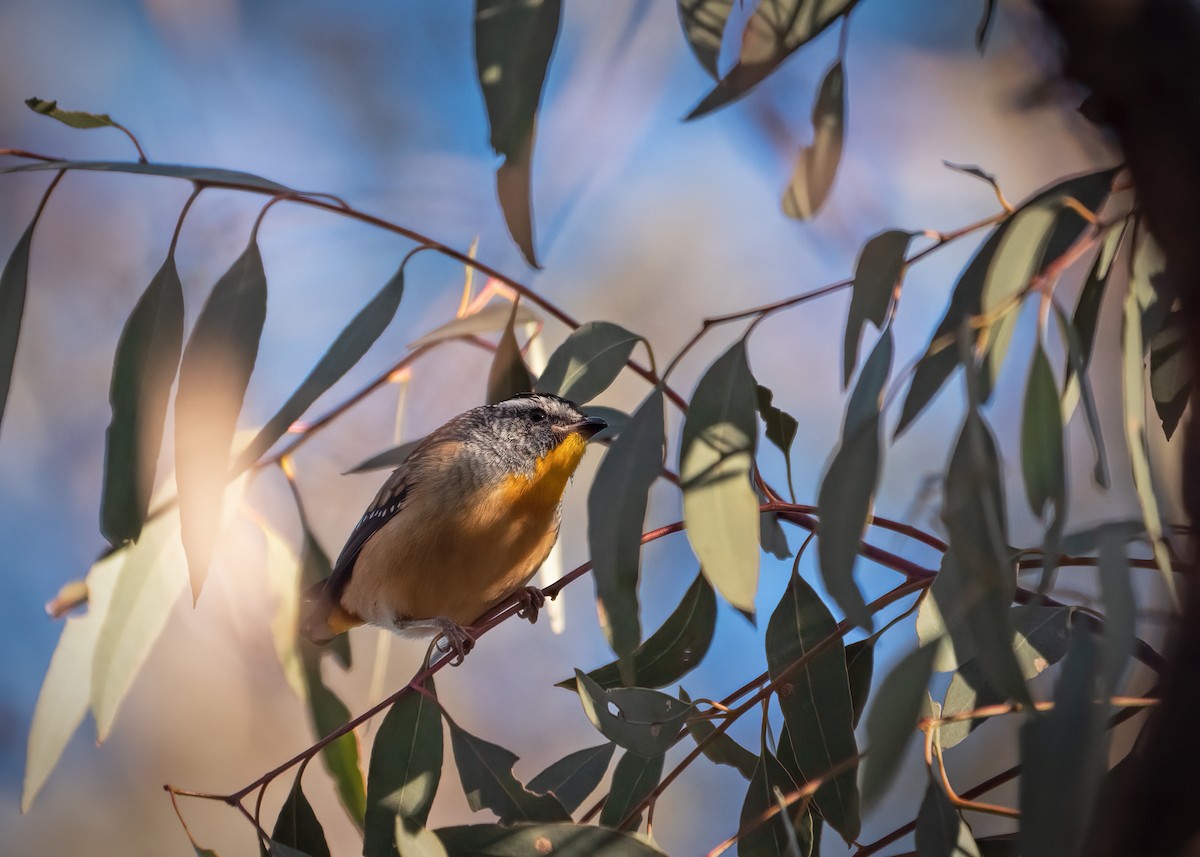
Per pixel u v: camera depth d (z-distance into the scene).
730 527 5.88
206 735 14.07
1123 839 4.16
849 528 5.07
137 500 6.38
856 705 6.73
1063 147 13.29
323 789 14.18
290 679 8.70
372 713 6.39
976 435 4.80
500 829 5.96
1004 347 5.81
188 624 13.90
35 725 7.66
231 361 6.44
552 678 14.30
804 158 7.89
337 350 6.67
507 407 8.52
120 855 13.70
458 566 8.37
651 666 7.11
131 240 14.70
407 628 8.87
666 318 14.19
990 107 13.49
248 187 6.61
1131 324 5.44
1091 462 12.39
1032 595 6.10
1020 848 4.73
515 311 7.62
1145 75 3.75
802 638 6.32
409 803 6.48
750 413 5.98
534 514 8.47
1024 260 5.19
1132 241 5.57
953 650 5.46
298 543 13.53
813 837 6.36
